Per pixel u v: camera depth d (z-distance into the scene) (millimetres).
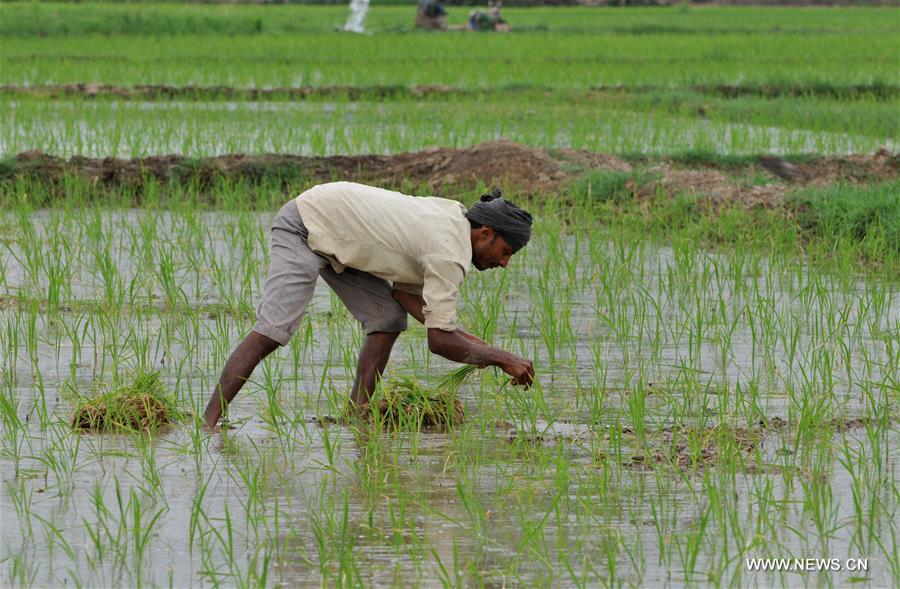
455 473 12953
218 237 25234
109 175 30516
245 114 43781
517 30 91375
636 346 18016
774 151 36656
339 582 10109
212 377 16125
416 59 64625
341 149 36312
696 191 27828
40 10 84562
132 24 81125
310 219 13469
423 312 13602
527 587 10336
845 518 11883
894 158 34000
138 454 13320
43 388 15211
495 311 18656
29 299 19781
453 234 13180
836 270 22109
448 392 14875
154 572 10523
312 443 13805
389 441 13961
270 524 11547
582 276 22422
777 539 11375
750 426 14328
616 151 35844
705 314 19344
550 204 27250
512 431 14367
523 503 12141
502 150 31469
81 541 11102
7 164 30188
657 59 66438
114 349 17016
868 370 16297
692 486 12617
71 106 45250
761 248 23906
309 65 60719
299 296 13602
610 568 10289
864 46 75188
